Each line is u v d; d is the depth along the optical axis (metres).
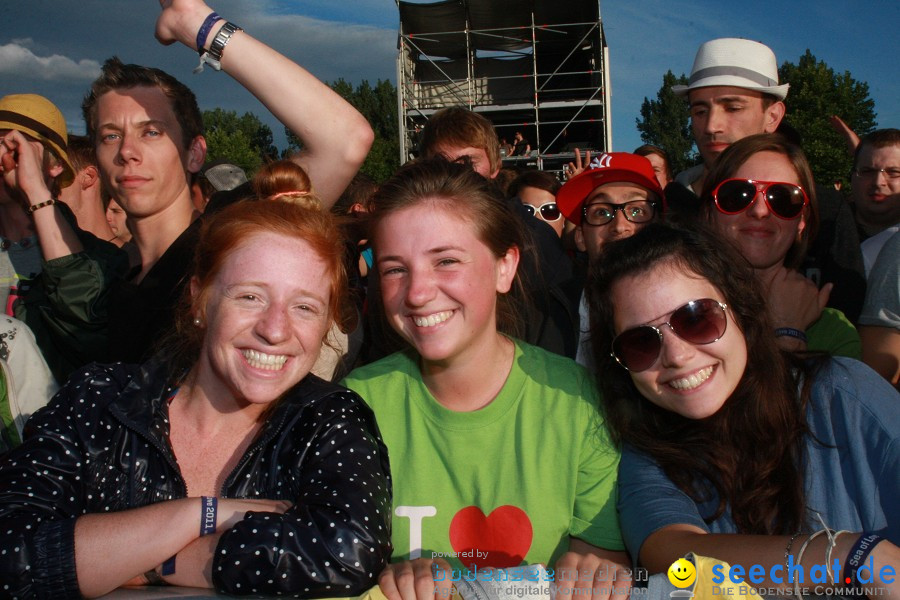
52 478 1.59
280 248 1.67
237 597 1.43
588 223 3.01
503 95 17.94
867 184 4.80
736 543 1.55
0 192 3.01
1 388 2.29
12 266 3.05
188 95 2.82
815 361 1.93
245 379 1.65
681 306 1.81
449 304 1.82
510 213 1.98
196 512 1.52
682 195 3.47
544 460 1.86
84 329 2.72
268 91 2.46
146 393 1.75
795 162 2.56
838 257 3.22
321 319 1.71
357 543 1.48
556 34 16.91
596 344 2.03
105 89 2.65
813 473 1.82
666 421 1.97
